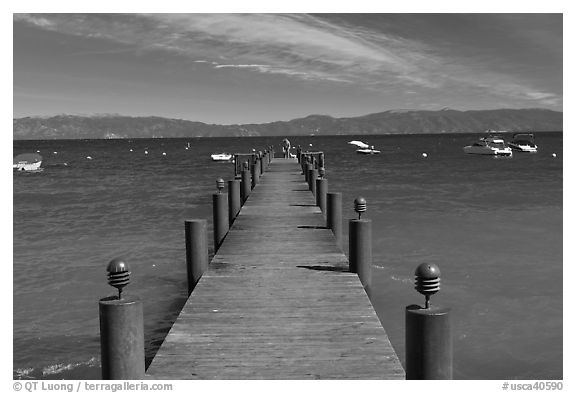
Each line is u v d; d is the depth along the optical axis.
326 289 8.12
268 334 6.34
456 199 31.45
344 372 5.36
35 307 11.96
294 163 38.94
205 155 111.44
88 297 12.66
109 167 74.19
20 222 24.86
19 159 67.56
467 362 8.99
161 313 11.43
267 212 16.05
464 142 184.00
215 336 6.30
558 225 21.70
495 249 17.17
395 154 102.44
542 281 13.37
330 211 12.80
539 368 8.71
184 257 16.58
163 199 33.75
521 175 50.69
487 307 11.47
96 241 19.61
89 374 8.60
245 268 9.45
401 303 11.65
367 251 8.91
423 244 18.05
